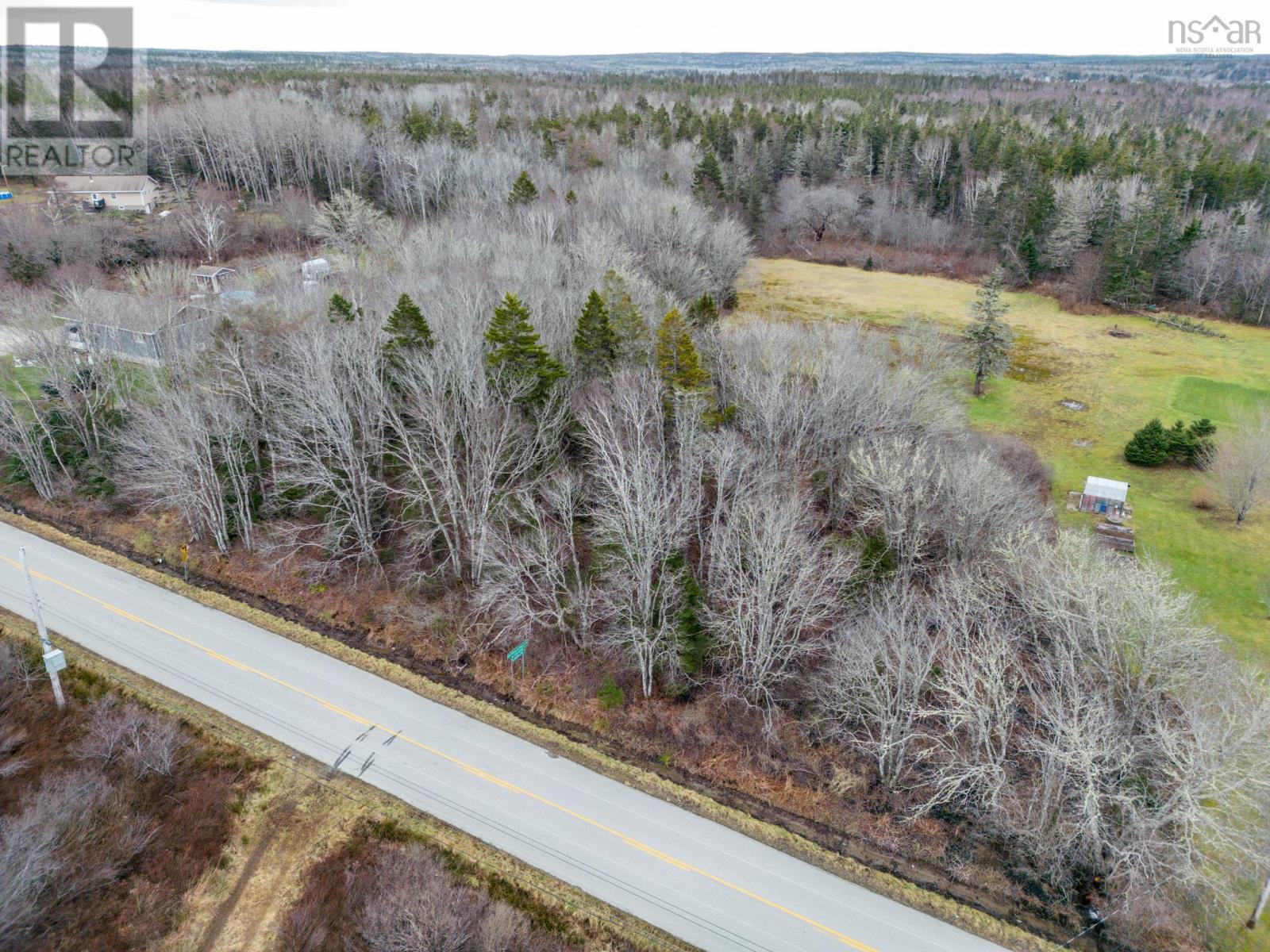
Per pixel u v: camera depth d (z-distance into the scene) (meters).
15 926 26.95
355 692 38.03
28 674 37.88
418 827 31.52
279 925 28.41
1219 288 84.81
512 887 29.45
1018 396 67.44
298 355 42.78
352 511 42.81
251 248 84.44
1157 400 66.19
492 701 38.25
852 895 29.94
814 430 48.56
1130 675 33.09
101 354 50.78
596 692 38.19
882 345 62.28
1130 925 29.05
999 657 33.62
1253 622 42.59
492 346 47.59
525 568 38.56
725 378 50.81
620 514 36.81
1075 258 91.50
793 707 37.09
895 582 36.97
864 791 33.91
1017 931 28.89
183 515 47.66
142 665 38.72
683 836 31.86
